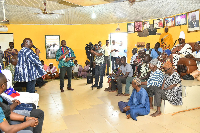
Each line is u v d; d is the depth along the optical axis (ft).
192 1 18.12
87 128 10.45
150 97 13.28
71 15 24.53
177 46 18.85
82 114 12.62
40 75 12.83
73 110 13.44
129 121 11.33
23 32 28.60
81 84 23.20
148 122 11.11
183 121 11.15
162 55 18.62
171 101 12.28
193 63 16.12
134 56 22.97
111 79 18.70
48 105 14.69
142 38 28.07
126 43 30.58
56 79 27.17
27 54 12.16
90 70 25.14
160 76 12.48
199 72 15.79
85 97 16.92
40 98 16.75
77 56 30.81
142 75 16.35
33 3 18.24
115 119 11.68
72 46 30.58
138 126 10.59
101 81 20.71
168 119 11.50
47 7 20.08
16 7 19.80
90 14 24.30
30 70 12.39
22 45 12.87
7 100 7.18
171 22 23.67
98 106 14.25
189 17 20.72
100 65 20.38
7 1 17.48
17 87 17.90
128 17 26.04
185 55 17.76
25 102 8.87
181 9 20.65
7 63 25.08
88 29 30.76
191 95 12.99
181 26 22.13
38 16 24.52
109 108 13.75
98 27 30.89
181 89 12.68
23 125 6.03
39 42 29.37
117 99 16.05
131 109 11.62
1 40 27.73
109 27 30.63
